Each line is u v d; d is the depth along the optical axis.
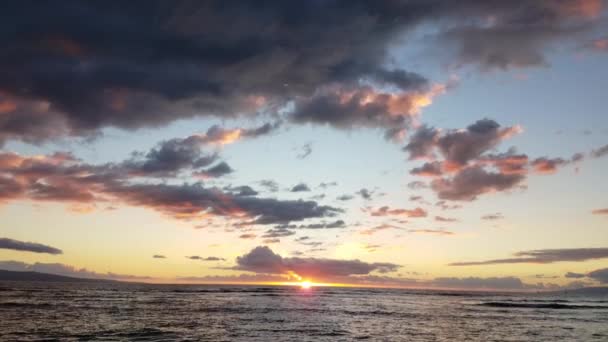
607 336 58.91
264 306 105.75
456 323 72.50
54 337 48.44
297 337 53.09
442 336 56.56
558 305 133.62
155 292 178.75
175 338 49.50
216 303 113.06
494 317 85.44
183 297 141.75
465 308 114.50
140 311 81.19
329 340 51.47
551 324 73.06
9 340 45.97
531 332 61.88
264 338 51.47
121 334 51.66
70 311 77.00
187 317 72.62
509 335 58.41
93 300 108.88
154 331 54.59
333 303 129.62
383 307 113.81
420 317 83.00
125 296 135.50
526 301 168.12
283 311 91.19
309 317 78.56
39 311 75.25
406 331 60.84
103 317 69.00
